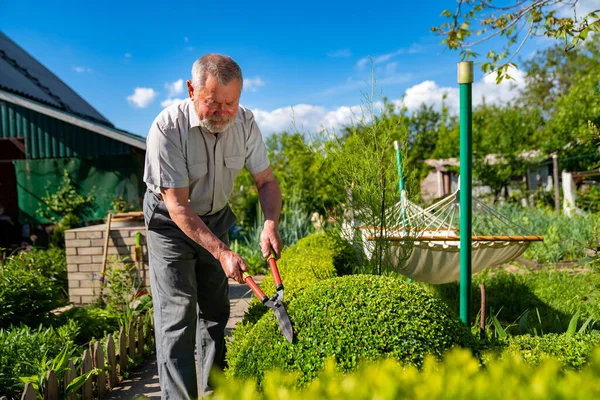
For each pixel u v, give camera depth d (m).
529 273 5.98
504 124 15.20
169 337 2.78
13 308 4.30
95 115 14.05
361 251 3.46
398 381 1.00
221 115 2.50
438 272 3.86
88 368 3.19
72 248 6.08
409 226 3.45
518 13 3.99
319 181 10.02
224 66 2.43
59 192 11.19
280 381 1.13
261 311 3.17
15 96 10.12
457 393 0.92
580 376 0.94
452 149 18.19
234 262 2.44
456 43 4.39
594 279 4.21
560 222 8.63
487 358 1.80
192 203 2.87
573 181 10.68
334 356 1.77
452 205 4.02
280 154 11.95
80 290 6.09
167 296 2.81
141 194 11.23
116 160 11.05
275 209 2.92
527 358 1.86
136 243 5.95
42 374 2.91
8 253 9.30
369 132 3.17
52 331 3.94
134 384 3.50
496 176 14.70
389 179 3.22
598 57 19.08
